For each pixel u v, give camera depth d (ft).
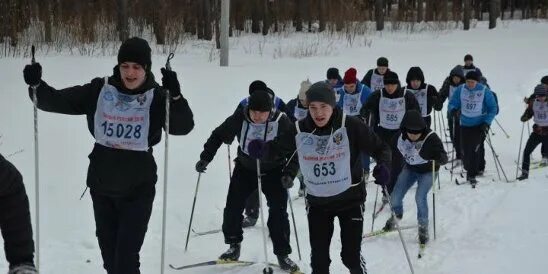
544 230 18.49
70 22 59.93
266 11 86.89
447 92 33.01
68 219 18.44
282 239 15.81
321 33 87.04
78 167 23.82
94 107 11.59
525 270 15.42
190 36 81.41
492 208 21.86
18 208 7.09
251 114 15.21
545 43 78.33
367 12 109.60
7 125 28.86
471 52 70.69
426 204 18.65
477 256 16.84
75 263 15.55
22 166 23.15
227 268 16.11
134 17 73.72
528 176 28.02
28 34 60.44
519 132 39.27
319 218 13.05
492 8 100.27
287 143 13.05
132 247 11.41
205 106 37.45
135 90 11.45
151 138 11.82
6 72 42.52
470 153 26.61
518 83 52.49
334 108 12.69
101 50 57.93
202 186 23.86
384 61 32.32
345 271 16.15
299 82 47.47
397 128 24.26
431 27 98.43
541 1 121.39
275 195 15.80
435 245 18.24
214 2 84.07
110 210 12.00
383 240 19.02
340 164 12.60
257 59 62.34
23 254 7.16
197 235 18.78
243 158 15.90
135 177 11.52
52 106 11.30
